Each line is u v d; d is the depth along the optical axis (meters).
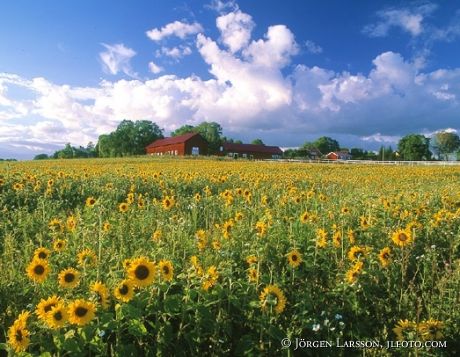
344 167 39.03
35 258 4.31
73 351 3.41
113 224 7.26
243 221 7.72
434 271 5.39
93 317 3.47
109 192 12.49
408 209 9.52
